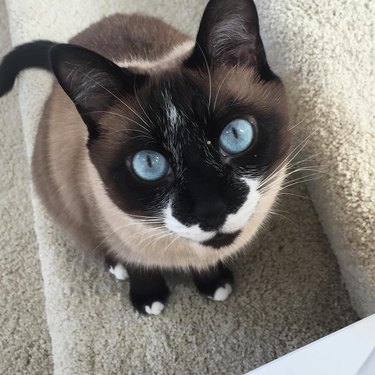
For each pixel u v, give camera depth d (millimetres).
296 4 333
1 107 494
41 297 413
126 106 247
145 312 343
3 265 427
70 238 372
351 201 292
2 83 342
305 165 330
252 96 247
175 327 340
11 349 396
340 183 298
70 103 314
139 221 264
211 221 237
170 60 268
